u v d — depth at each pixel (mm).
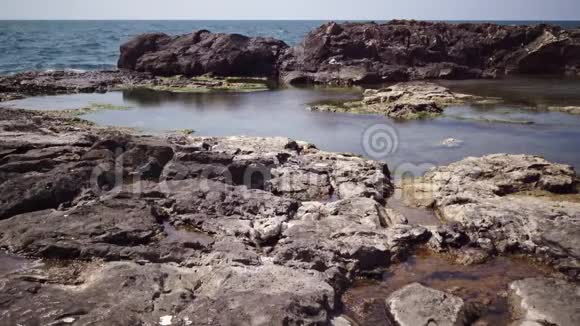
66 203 13203
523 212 12891
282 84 45125
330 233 11781
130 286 9133
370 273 10844
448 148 21609
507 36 49156
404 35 49000
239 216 12953
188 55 48719
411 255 11812
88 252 10602
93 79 43375
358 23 53375
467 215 13031
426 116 28484
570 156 20172
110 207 12578
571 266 10930
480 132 24531
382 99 32938
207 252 10859
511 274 11008
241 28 179750
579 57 47562
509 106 31172
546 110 29703
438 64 46594
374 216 12844
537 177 15445
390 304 9273
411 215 14219
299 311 8438
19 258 10594
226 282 9266
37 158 15141
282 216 12875
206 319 8078
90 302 8586
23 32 125812
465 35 50094
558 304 9039
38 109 30062
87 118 27734
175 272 9891
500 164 16500
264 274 9680
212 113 30141
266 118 28641
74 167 14359
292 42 97312
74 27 179750
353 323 8922
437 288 10336
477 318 9141
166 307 8531
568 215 12594
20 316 8125
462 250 12008
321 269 10664
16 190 12953
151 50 50344
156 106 32469
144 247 10867
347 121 27688
